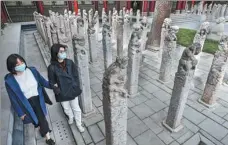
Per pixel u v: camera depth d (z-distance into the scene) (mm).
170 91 5160
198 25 15711
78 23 8547
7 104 3590
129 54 4332
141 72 6395
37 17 12398
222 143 3361
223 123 3861
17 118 3629
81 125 3711
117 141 2650
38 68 7258
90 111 4148
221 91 5016
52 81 2926
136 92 4914
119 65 2131
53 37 6387
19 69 2406
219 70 3807
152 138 3504
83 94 3791
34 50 9859
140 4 24047
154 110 4348
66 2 21688
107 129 2598
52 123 4031
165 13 7738
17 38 9367
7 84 2428
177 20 17406
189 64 2902
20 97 2535
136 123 3914
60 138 3627
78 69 3504
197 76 5930
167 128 3693
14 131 3262
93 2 22812
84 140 3463
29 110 2664
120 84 2199
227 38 3619
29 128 3838
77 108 3396
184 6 23344
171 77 5945
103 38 5844
